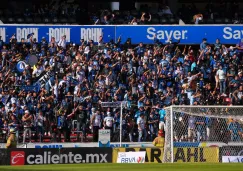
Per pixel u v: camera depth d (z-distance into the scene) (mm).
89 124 67062
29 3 93562
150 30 84688
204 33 85125
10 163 53875
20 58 76438
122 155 54688
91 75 74125
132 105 68125
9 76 73000
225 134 57688
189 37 85125
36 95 69500
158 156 54812
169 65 75875
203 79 76125
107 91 70562
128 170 40531
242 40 84625
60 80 72562
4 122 65875
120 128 63062
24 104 68500
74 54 78125
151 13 90625
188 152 54312
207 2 95250
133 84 71875
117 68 75250
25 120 65312
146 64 75500
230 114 57906
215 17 91062
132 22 86375
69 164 49438
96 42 83938
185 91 71938
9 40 82438
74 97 68562
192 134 57500
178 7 95750
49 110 67312
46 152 54406
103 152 54719
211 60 78188
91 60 75562
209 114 57938
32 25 82938
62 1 92938
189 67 76688
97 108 67125
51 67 74188
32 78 73188
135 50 79500
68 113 67125
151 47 83375
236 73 77562
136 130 66875
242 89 72812
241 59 81750
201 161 54531
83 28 83812
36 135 65938
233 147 55594
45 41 79625
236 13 91312
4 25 82625
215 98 72312
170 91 71562
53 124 66500
